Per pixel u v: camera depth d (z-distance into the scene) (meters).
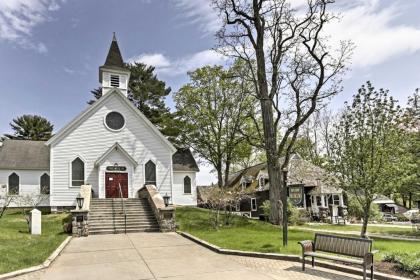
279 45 24.78
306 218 32.81
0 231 17.83
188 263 11.35
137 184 29.56
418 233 21.70
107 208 23.45
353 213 32.72
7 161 32.94
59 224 22.09
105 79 32.56
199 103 37.91
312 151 51.62
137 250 13.91
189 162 39.78
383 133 13.78
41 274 10.05
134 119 30.55
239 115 37.06
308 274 9.73
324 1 23.09
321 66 23.53
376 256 11.47
